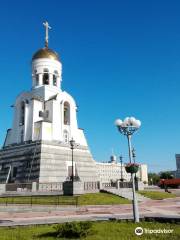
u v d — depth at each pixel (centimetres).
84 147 7069
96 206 3481
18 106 7200
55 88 7312
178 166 15562
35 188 5184
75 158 6681
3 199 3953
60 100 7050
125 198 4203
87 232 1545
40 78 7338
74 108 7338
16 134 6969
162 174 13988
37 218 2430
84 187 4744
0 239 1495
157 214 2520
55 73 7438
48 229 1773
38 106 6906
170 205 3538
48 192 4522
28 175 6047
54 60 7469
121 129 2253
